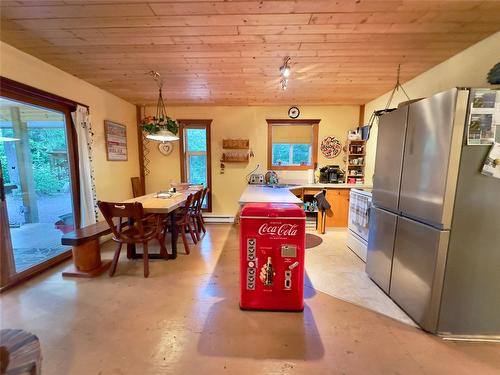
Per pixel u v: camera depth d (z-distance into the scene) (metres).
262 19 1.93
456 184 1.56
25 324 1.82
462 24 1.98
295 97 4.18
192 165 5.03
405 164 1.95
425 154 1.73
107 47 2.39
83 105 3.26
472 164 1.54
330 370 1.43
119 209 2.49
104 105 3.79
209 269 2.79
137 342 1.65
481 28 2.04
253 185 4.19
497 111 1.50
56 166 3.00
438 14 1.85
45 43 2.29
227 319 1.90
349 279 2.56
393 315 1.95
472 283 1.66
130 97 4.20
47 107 2.77
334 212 4.28
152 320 1.88
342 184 4.36
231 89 3.73
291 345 1.63
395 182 2.09
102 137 3.74
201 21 1.96
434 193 1.66
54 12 1.83
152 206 2.76
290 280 1.96
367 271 2.62
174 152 4.89
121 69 2.95
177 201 3.11
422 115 1.75
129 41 2.28
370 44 2.33
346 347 1.61
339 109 4.69
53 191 2.98
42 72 2.67
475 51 2.31
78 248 2.58
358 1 1.70
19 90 2.41
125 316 1.92
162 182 4.96
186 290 2.32
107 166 3.87
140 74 3.12
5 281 2.28
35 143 2.73
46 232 2.94
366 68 2.92
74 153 3.17
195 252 3.32
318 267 2.85
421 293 1.79
